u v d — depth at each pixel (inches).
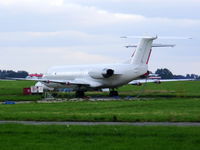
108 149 1640.0
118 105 3914.9
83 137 1932.8
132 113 3083.2
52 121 2706.7
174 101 4296.3
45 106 3924.7
